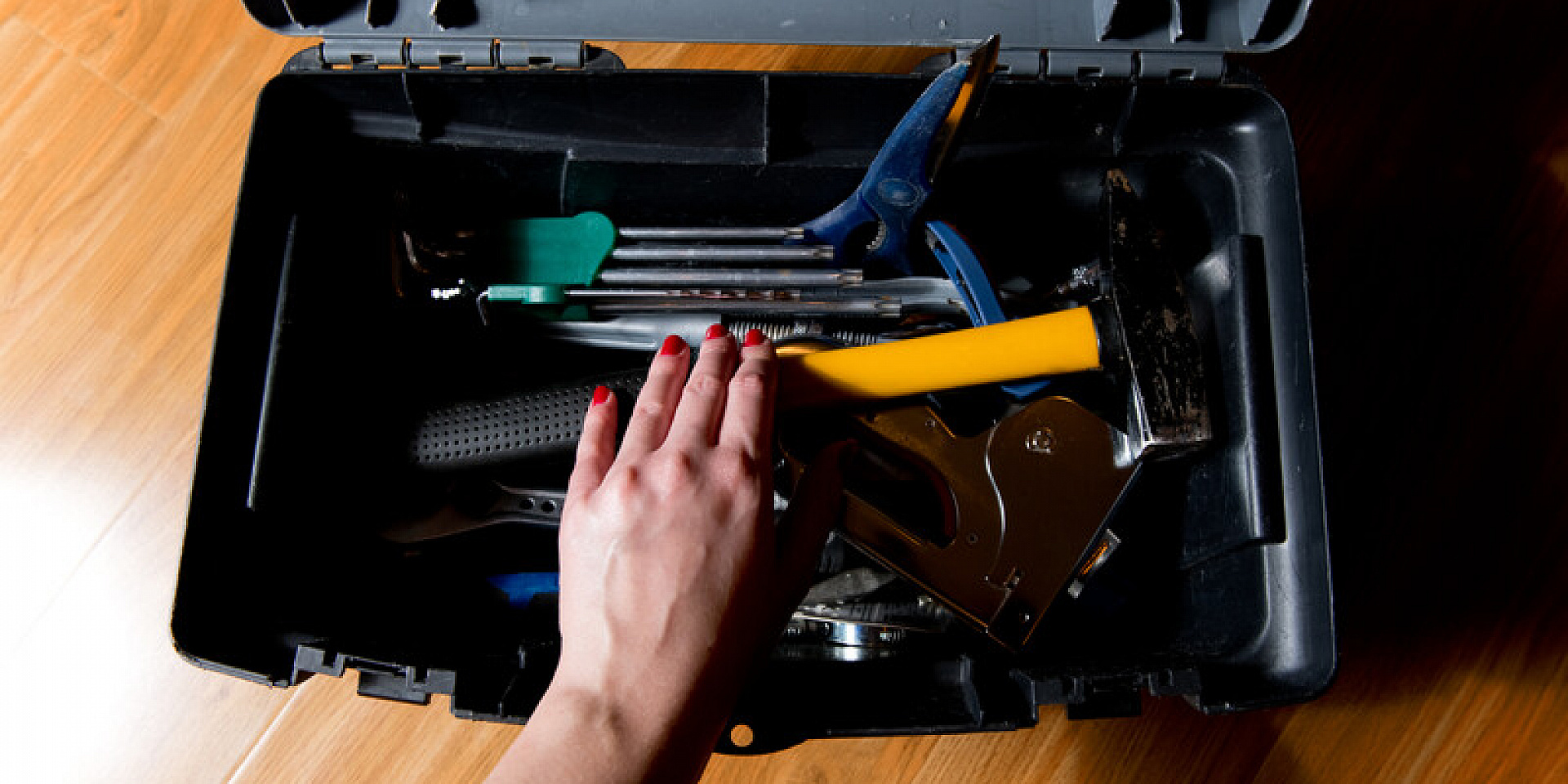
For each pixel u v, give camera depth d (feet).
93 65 3.28
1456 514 3.01
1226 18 2.46
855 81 2.50
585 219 2.74
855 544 2.33
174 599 2.25
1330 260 3.12
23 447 3.11
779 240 2.74
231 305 2.37
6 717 2.98
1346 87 3.19
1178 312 2.42
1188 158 2.65
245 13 3.29
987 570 2.35
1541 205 3.13
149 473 3.11
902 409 2.41
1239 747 2.92
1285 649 2.39
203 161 3.25
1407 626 2.96
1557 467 3.02
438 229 2.80
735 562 1.90
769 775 2.93
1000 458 2.39
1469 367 3.07
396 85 2.54
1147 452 2.35
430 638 2.53
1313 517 2.37
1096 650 2.57
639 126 2.65
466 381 2.75
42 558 3.07
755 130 2.65
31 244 3.20
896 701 2.36
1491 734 2.91
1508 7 3.21
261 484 2.28
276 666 2.35
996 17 2.50
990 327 2.38
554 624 2.66
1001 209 2.87
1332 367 3.08
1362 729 2.92
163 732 2.98
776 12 2.52
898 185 2.51
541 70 2.49
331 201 2.70
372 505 2.56
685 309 2.65
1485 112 3.17
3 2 3.31
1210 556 2.53
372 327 2.71
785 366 2.37
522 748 1.76
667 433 2.07
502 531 2.79
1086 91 2.54
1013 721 2.24
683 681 1.80
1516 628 2.95
